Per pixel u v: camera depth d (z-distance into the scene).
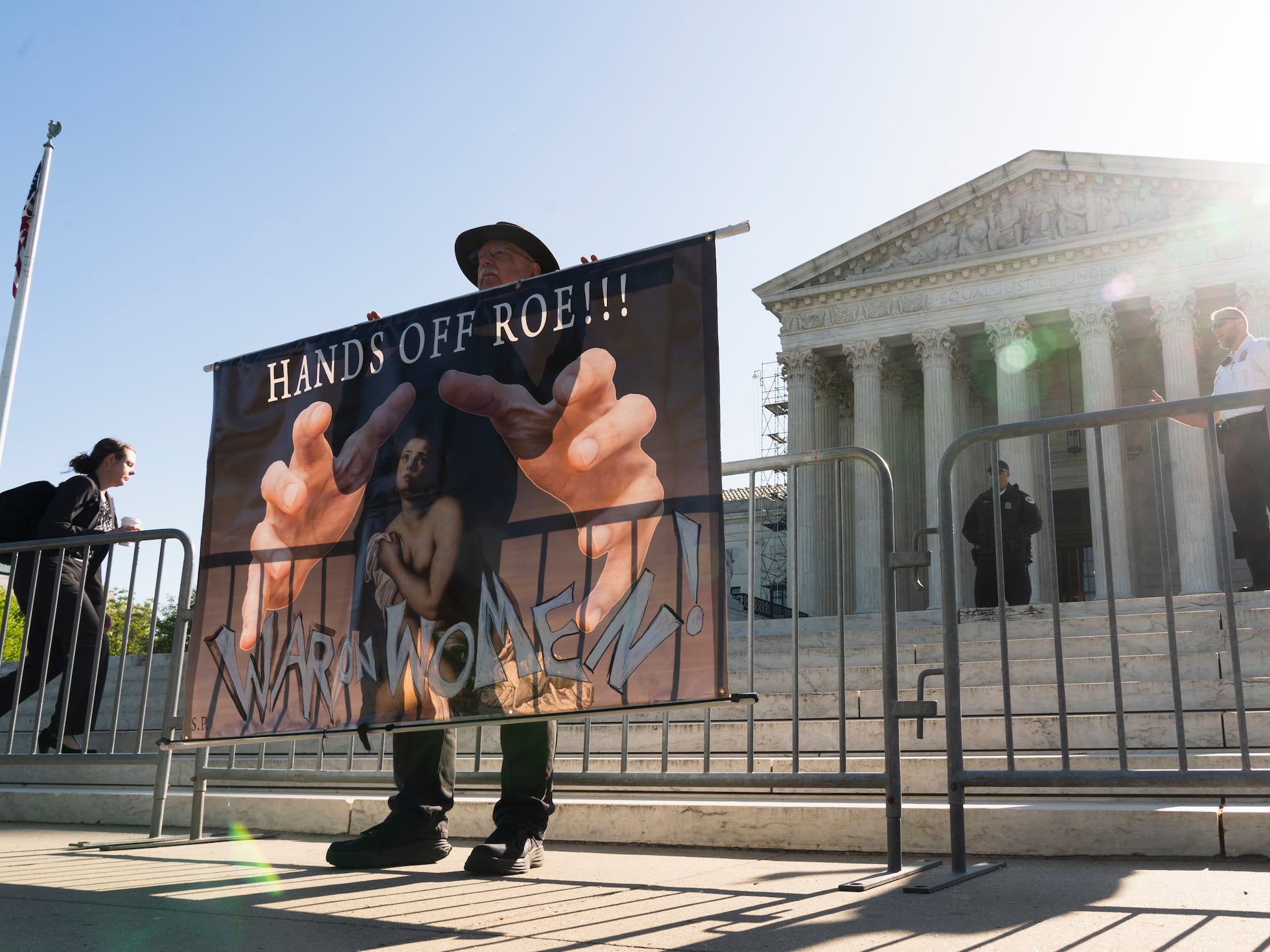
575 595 4.11
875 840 4.43
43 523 7.29
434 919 3.12
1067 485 34.31
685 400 4.05
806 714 7.36
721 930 2.87
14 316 17.70
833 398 36.66
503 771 4.35
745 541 39.44
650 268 4.26
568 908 3.28
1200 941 2.56
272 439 5.22
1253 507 8.94
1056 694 6.80
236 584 5.14
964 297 32.91
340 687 4.65
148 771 8.05
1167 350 30.08
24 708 10.66
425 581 4.50
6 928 3.02
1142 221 31.14
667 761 4.50
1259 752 5.44
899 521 34.16
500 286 4.64
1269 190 29.77
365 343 5.01
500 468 4.43
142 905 3.42
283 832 5.76
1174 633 3.69
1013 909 3.03
